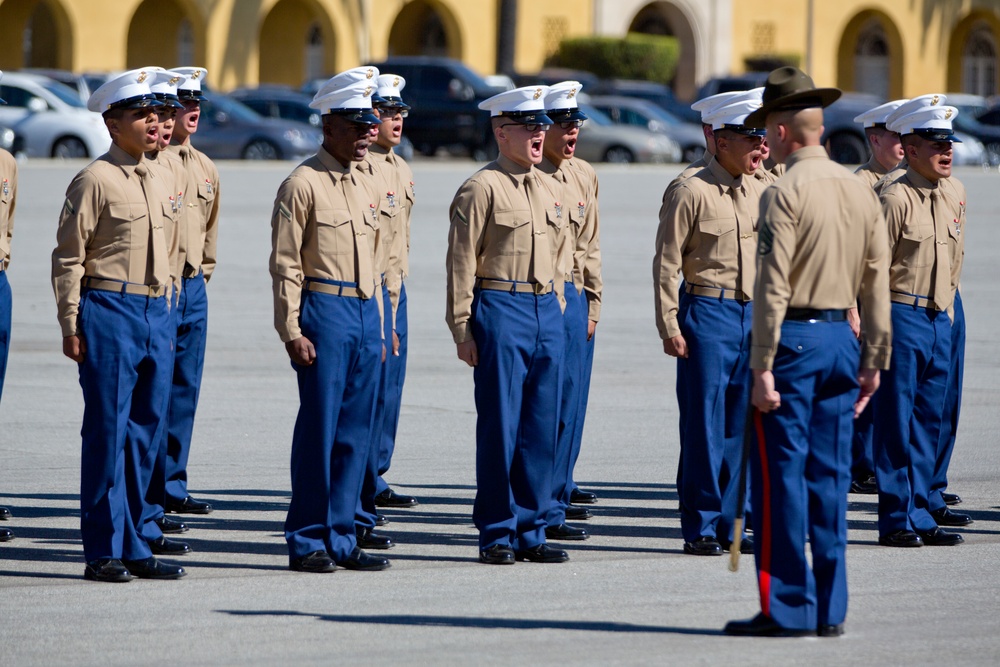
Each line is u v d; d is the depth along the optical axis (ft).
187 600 59.31
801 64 440.45
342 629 55.67
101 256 61.72
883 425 69.77
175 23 407.44
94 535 62.03
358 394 64.85
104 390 61.52
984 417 99.25
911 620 57.21
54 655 52.19
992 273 170.71
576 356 71.20
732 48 452.35
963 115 361.10
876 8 464.65
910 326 69.51
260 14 379.14
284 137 300.61
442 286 152.46
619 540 70.95
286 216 63.10
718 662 51.88
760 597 54.95
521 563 66.49
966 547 69.62
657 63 413.80
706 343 68.59
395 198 75.77
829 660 52.19
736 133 68.95
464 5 406.21
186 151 75.92
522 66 416.26
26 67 400.67
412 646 53.62
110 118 61.87
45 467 82.53
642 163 327.88
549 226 67.26
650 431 94.48
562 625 56.44
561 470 71.26
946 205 70.90
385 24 399.44
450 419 97.09
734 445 69.26
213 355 116.37
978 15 484.33
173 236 64.49
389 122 76.69
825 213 53.11
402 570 64.80
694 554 68.18
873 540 71.46
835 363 53.67
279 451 87.66
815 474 54.34
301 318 63.72
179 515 74.08
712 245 69.15
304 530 64.39
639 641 54.44
